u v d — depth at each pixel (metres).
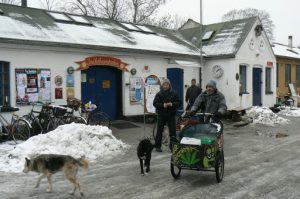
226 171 8.41
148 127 14.99
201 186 7.23
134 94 16.44
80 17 18.00
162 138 11.66
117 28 18.66
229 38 20.89
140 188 7.08
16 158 9.01
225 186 7.23
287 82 28.72
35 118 11.84
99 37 15.78
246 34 20.55
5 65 12.38
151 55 16.97
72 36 14.62
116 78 16.36
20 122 11.34
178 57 18.17
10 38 12.01
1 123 11.29
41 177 7.04
